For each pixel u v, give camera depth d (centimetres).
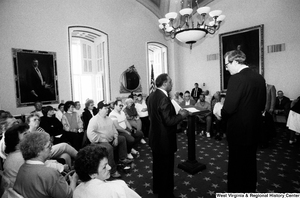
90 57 856
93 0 722
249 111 175
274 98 486
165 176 228
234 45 803
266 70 734
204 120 563
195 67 950
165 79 223
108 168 123
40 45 606
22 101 575
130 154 398
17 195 131
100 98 836
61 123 436
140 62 869
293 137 457
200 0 834
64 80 659
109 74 771
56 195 143
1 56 538
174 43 988
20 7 568
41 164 148
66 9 658
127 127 439
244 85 172
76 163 116
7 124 298
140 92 870
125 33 817
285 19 684
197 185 285
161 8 864
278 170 321
